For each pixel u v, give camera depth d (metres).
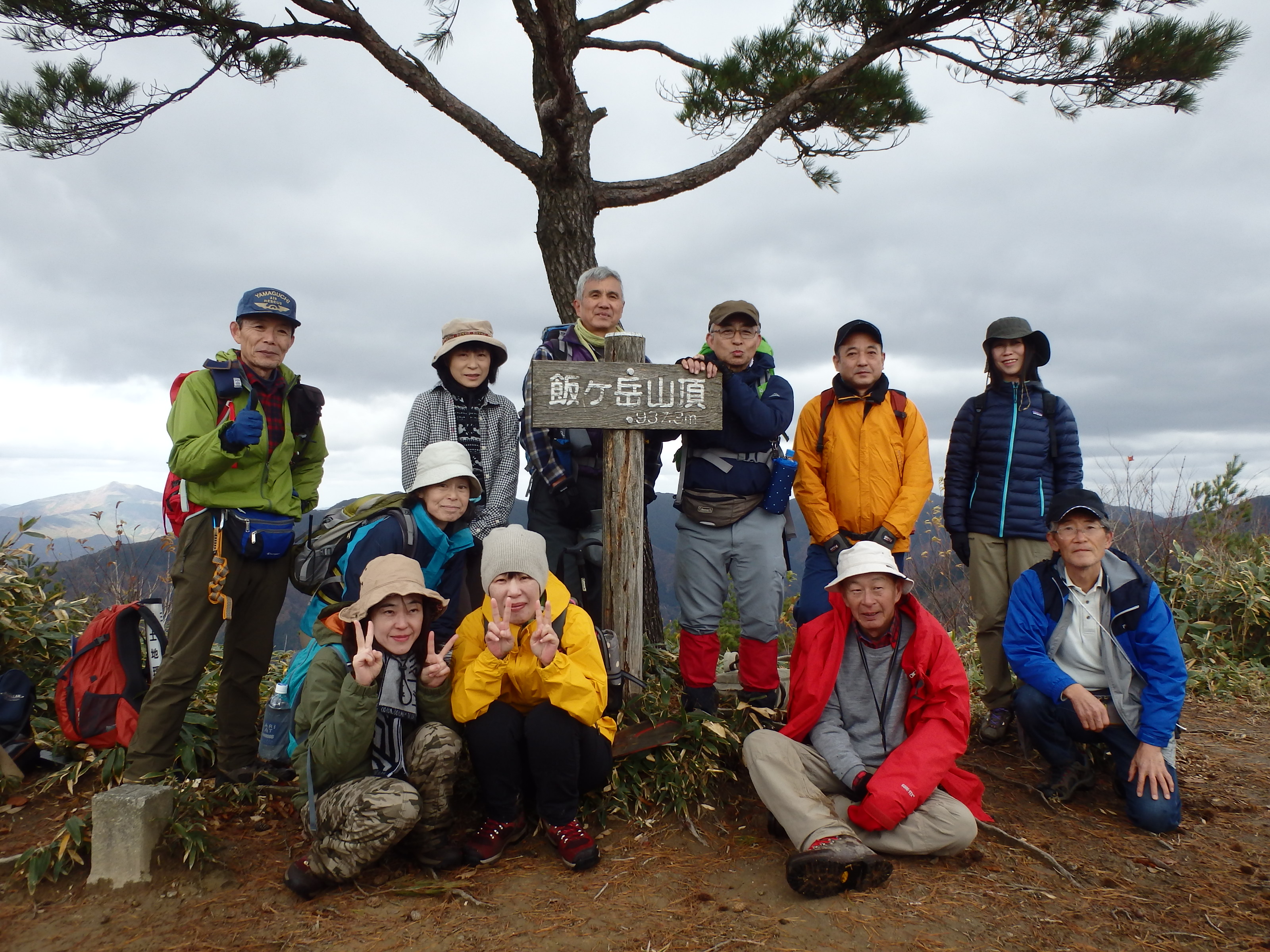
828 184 7.03
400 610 2.80
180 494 3.30
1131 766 3.37
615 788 3.30
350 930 2.47
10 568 4.73
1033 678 3.56
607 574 3.76
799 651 3.31
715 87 6.18
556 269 5.27
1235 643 6.43
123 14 4.95
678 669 4.44
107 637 3.52
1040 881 2.83
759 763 2.97
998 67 5.64
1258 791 3.80
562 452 3.98
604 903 2.64
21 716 3.58
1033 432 4.18
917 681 3.12
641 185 5.40
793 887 2.64
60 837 2.78
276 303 3.33
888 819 2.85
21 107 5.27
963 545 4.34
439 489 3.29
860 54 5.53
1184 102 5.46
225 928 2.49
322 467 3.77
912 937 2.43
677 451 3.85
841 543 3.76
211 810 3.19
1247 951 2.40
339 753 2.66
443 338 3.94
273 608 3.52
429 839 2.84
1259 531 7.54
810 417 3.98
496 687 2.92
